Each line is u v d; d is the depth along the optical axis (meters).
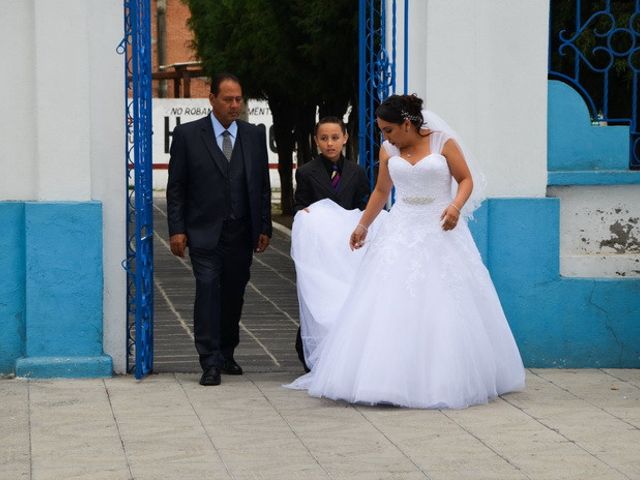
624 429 7.88
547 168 9.87
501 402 8.70
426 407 8.45
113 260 9.53
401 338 8.48
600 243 9.95
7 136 9.31
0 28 9.23
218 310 9.37
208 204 9.34
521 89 9.75
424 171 8.62
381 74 9.98
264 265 17.56
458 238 8.77
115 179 9.46
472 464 7.03
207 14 24.44
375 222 9.43
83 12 9.23
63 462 7.07
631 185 9.90
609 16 10.00
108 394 8.87
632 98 10.12
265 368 10.14
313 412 8.35
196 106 34.72
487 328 8.85
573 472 6.87
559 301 9.83
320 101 21.50
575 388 9.17
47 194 9.31
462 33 9.66
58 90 9.27
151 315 9.73
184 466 6.99
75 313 9.41
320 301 9.30
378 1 11.07
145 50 9.20
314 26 17.95
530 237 9.77
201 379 9.24
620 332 9.88
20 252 9.39
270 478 6.76
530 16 9.71
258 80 22.86
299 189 9.63
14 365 9.44
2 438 7.61
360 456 7.20
